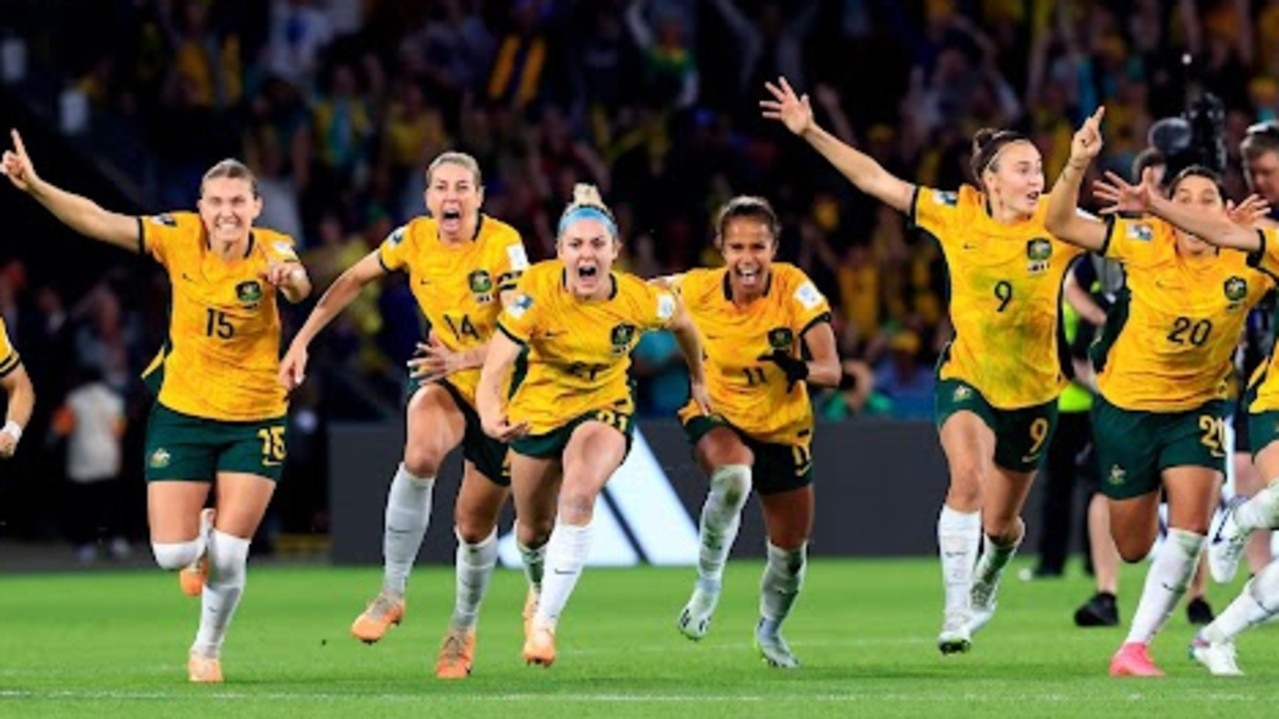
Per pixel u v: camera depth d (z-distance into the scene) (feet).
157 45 172.76
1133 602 113.09
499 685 72.43
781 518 78.74
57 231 174.70
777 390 77.25
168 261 73.67
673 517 140.67
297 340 76.89
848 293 165.68
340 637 96.84
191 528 73.92
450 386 77.41
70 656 88.63
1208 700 64.85
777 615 80.18
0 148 171.42
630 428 73.67
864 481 143.74
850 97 176.45
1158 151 93.91
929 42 177.78
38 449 168.76
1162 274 73.92
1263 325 90.94
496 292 77.51
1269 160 84.43
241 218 72.95
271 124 170.91
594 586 127.34
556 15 175.11
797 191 170.40
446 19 176.76
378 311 162.09
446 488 143.74
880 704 64.59
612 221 72.23
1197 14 179.83
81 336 163.32
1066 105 176.86
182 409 73.82
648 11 176.14
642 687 71.26
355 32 176.04
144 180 170.81
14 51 171.53
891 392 158.10
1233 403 107.65
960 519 75.36
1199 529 74.02
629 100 173.68
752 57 176.24
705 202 168.14
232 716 63.21
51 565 156.66
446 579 134.10
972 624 82.07
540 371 73.05
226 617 75.00
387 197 169.58
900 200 76.95
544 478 74.02
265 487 74.13
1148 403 74.90
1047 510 127.54
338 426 144.36
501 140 170.40
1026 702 64.80
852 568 139.03
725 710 63.36
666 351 152.35
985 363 76.95
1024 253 75.77
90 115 171.32
